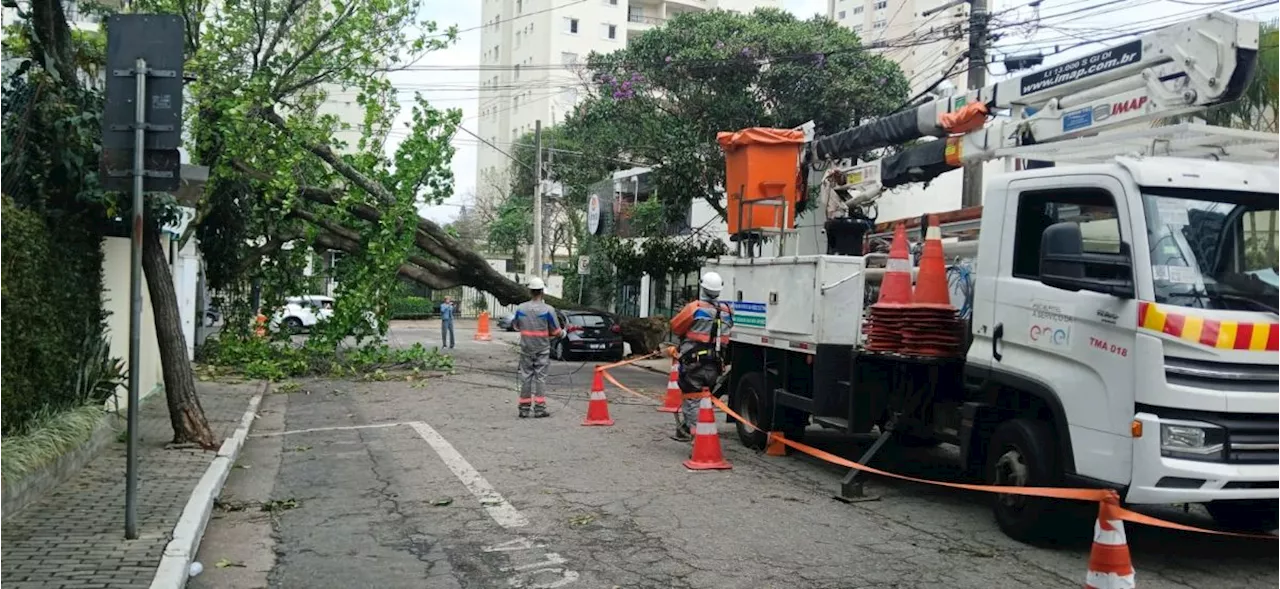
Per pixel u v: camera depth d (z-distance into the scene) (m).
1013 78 9.07
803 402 9.97
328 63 18.00
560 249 54.78
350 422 13.47
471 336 38.06
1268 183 6.58
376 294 19.77
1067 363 6.73
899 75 23.75
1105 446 6.36
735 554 6.73
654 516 7.85
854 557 6.69
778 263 10.68
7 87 8.91
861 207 11.57
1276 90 13.27
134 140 6.45
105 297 11.28
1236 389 6.02
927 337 8.37
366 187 18.89
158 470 8.86
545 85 59.53
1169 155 7.50
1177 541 7.30
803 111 22.69
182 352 10.25
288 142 17.27
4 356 7.33
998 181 7.69
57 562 5.95
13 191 8.52
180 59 6.52
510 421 13.45
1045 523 6.87
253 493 8.77
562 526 7.51
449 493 8.72
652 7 67.75
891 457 10.59
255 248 20.23
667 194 22.97
